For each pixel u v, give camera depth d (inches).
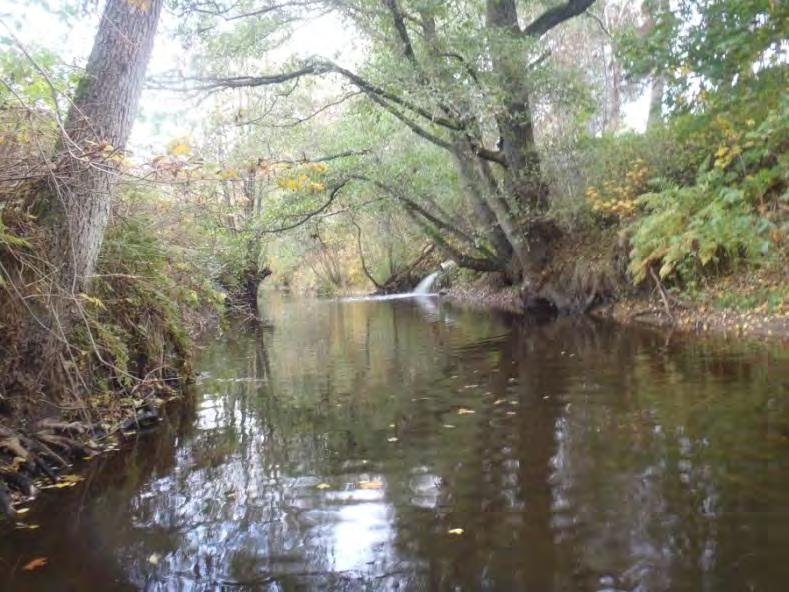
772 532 110.1
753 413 177.8
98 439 204.5
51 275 186.7
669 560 104.1
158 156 168.6
